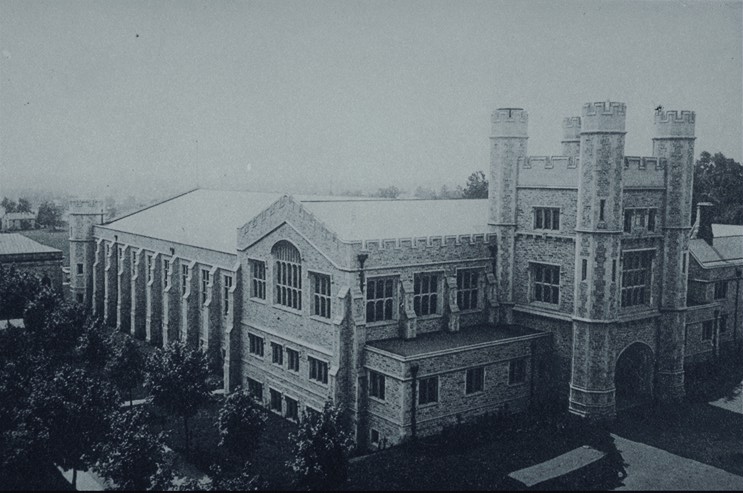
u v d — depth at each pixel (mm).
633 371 48281
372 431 41875
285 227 47188
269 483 35000
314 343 44750
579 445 38688
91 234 80000
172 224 69438
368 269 42312
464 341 43562
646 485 33500
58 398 33094
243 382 52906
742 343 59938
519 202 48312
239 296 52781
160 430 43812
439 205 55031
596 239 42281
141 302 68625
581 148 42750
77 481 35875
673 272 46688
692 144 46344
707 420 43062
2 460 32438
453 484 33594
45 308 57406
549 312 46375
